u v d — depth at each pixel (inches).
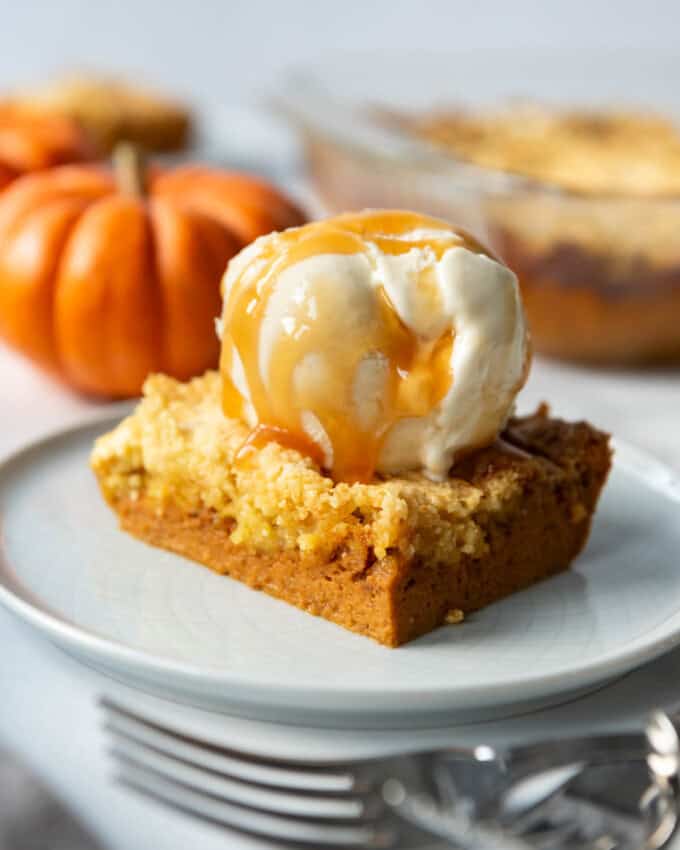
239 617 20.2
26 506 21.8
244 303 20.5
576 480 21.1
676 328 27.3
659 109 36.4
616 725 19.3
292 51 52.8
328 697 18.8
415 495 20.1
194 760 18.4
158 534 21.3
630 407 26.6
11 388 26.5
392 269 20.2
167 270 25.3
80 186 26.2
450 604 20.3
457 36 50.8
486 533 20.4
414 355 20.2
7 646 20.3
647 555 21.4
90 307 25.1
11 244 25.5
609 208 26.5
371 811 18.1
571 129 33.4
